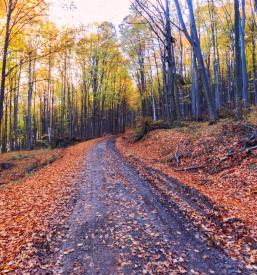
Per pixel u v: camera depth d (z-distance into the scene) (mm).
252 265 4223
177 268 4242
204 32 34500
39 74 20297
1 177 13484
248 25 27125
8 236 5551
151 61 35688
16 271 4266
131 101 58062
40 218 6438
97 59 39906
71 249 4984
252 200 6688
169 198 7441
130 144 21453
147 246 4961
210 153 10812
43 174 12148
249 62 32375
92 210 6879
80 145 24375
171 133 16891
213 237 5148
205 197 6938
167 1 18094
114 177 10211
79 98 52344
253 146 9414
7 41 12859
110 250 4891
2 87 13070
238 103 13289
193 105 29984
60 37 13547
